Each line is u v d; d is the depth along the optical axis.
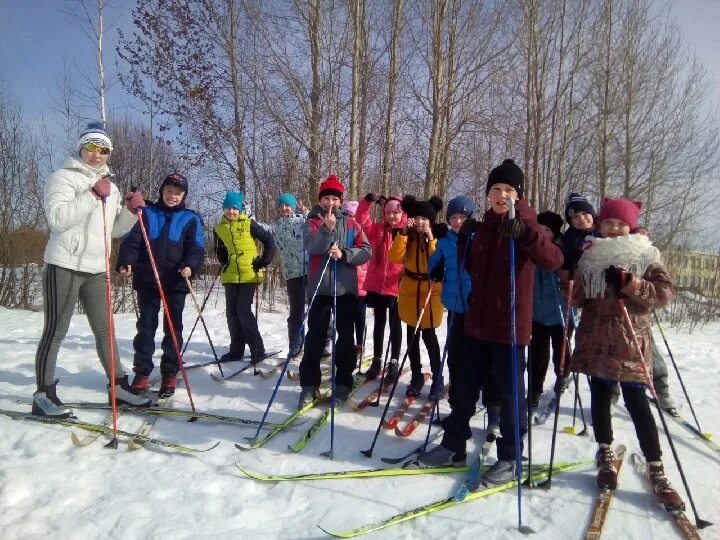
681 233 14.63
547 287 3.71
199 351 5.71
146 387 3.93
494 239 2.81
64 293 3.39
